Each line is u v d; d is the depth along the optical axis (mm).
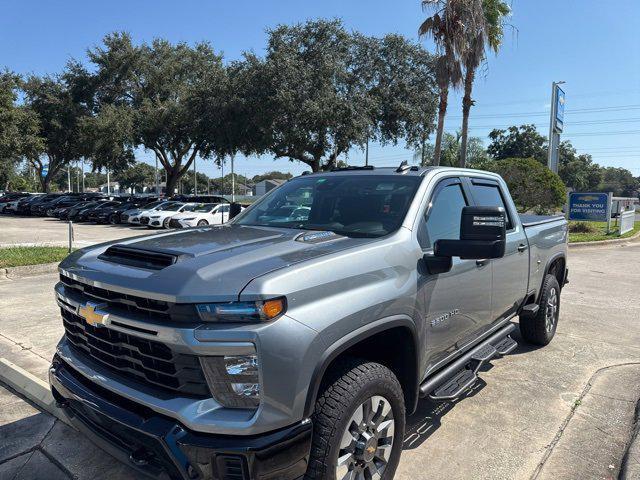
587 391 4539
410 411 3158
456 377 3635
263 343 2221
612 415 4066
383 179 3734
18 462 3307
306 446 2336
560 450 3535
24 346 5270
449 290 3412
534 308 5223
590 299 8422
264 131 25516
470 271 3676
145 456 2396
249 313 2240
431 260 3146
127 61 36812
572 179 78062
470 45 22078
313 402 2365
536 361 5309
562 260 6137
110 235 20922
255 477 2176
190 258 2600
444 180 3803
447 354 3613
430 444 3604
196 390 2293
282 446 2240
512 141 64438
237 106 26609
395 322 2834
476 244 2873
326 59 25641
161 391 2400
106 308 2594
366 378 2619
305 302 2402
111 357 2654
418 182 3574
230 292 2258
